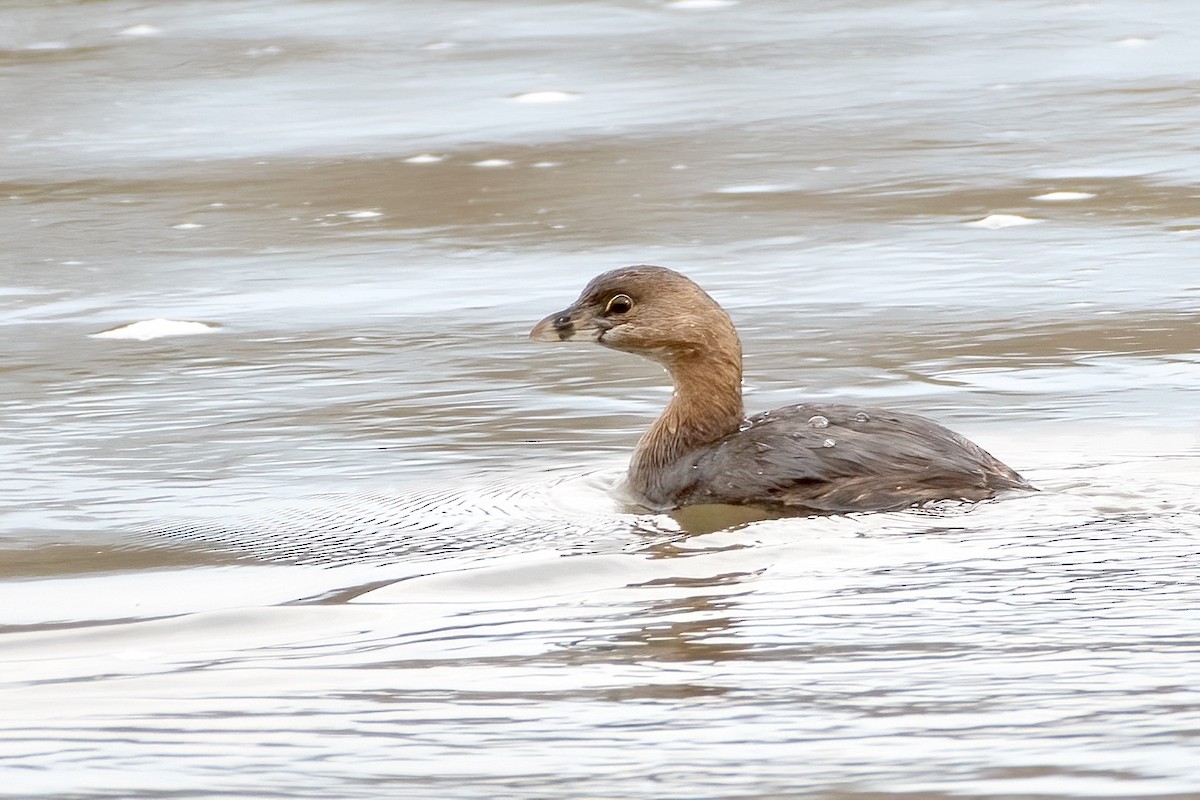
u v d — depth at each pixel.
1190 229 19.66
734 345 12.38
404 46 30.45
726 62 28.95
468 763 7.15
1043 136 24.11
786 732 7.36
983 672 8.02
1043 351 15.52
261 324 17.28
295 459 13.20
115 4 33.59
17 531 11.58
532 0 33.56
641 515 11.54
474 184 22.67
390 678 8.30
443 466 12.94
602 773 7.00
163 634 9.23
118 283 18.97
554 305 17.72
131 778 7.09
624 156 23.77
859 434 11.61
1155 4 32.16
